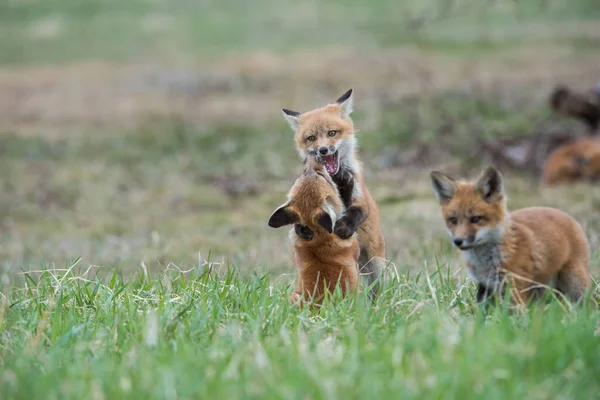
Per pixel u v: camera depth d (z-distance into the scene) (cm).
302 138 1095
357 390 561
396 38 4188
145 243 1550
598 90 2144
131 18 5188
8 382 598
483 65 3478
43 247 1587
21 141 2791
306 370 580
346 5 5222
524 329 691
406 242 1362
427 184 1912
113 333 709
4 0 5650
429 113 2639
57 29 4966
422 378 574
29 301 820
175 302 795
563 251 862
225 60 4003
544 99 2756
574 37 3969
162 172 2367
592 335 636
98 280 866
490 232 842
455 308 790
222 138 2702
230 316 747
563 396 553
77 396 573
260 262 1256
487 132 2330
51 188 2217
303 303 786
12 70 4028
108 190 2170
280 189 2055
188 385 571
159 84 3603
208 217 1798
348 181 929
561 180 1933
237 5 5484
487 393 549
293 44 4291
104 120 3069
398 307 764
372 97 2981
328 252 837
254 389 570
